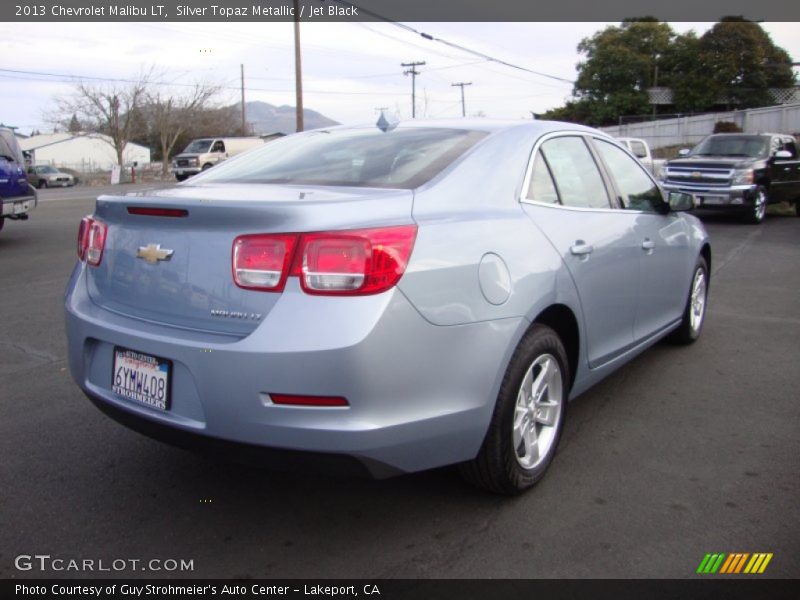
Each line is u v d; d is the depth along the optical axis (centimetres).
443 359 278
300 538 304
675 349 571
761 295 779
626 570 279
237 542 302
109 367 311
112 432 412
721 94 4228
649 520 314
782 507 325
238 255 271
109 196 325
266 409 259
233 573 281
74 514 324
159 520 319
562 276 340
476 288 291
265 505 331
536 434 341
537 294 319
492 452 309
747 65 4216
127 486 349
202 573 281
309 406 257
